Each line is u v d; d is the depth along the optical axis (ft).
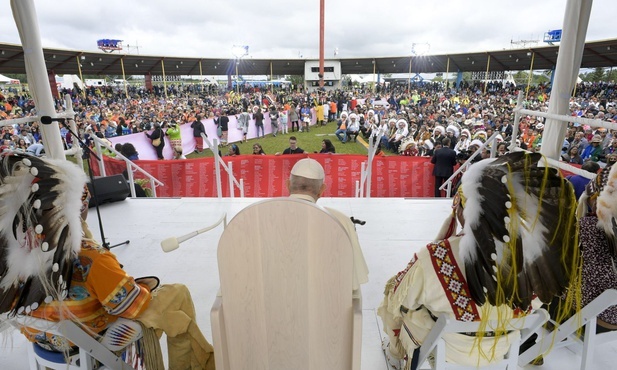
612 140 25.12
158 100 91.09
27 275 3.58
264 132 55.11
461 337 4.10
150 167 20.47
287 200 3.25
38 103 9.86
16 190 3.41
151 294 4.58
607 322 4.77
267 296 3.59
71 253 3.72
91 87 99.71
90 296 4.09
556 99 9.55
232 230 3.40
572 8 8.88
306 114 58.80
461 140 31.60
